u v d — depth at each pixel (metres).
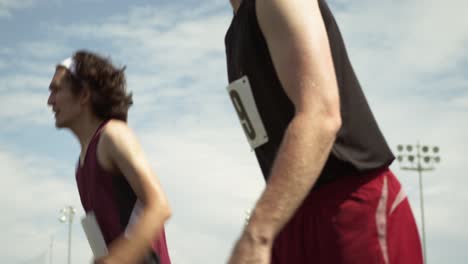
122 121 3.94
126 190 3.70
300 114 1.64
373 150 1.95
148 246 3.39
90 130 3.90
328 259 1.88
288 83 1.73
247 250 1.53
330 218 1.88
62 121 3.93
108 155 3.70
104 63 3.94
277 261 2.01
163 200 3.53
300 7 1.79
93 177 3.78
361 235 1.87
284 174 1.56
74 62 3.91
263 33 1.90
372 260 1.86
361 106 2.01
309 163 1.57
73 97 3.89
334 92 1.67
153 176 3.62
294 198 1.55
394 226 1.90
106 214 3.77
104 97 3.86
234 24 2.08
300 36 1.74
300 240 1.93
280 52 1.78
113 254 3.34
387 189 1.93
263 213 1.55
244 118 2.08
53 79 3.95
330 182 1.90
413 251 1.92
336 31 2.06
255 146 2.08
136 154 3.66
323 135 1.60
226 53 2.17
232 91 2.08
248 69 2.02
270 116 2.01
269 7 1.83
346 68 2.03
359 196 1.89
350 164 1.89
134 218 3.67
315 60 1.70
